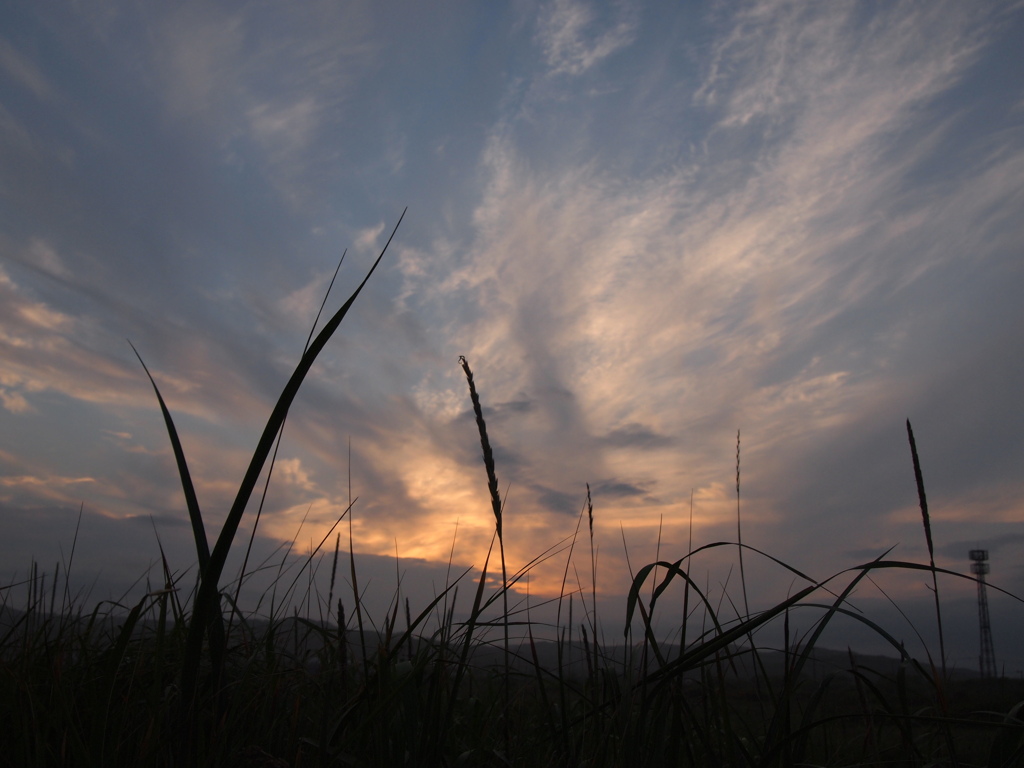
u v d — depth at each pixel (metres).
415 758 1.71
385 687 1.78
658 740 1.76
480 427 2.03
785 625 2.01
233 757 1.85
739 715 2.13
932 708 2.10
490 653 2.73
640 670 1.88
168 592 1.69
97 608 2.37
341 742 1.97
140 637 2.43
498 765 2.11
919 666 1.79
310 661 2.71
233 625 2.44
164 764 1.73
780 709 1.78
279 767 1.78
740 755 1.98
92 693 2.01
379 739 1.79
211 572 1.24
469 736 2.48
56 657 2.13
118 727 1.79
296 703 2.17
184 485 1.39
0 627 2.53
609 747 2.01
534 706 2.70
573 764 1.93
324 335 1.12
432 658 1.89
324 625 2.66
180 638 2.33
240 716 2.13
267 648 2.49
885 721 2.12
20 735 1.81
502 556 1.97
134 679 2.11
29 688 1.80
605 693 2.11
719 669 1.91
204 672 2.26
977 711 1.94
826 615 1.75
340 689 2.29
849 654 2.25
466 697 2.70
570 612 2.53
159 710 1.78
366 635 2.38
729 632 1.62
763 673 1.92
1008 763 1.65
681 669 1.68
